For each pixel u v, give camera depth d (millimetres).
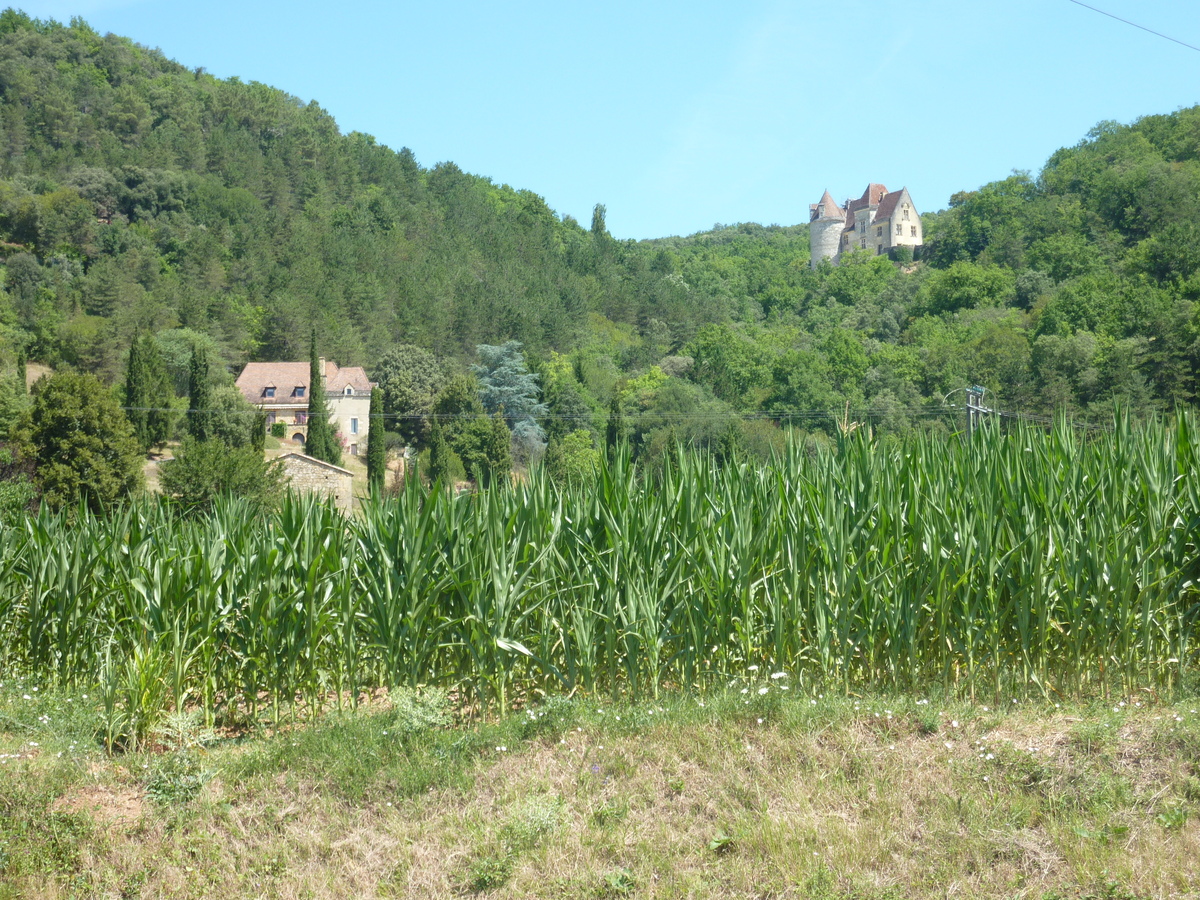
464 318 116188
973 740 6734
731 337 101000
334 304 114375
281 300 107375
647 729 7348
